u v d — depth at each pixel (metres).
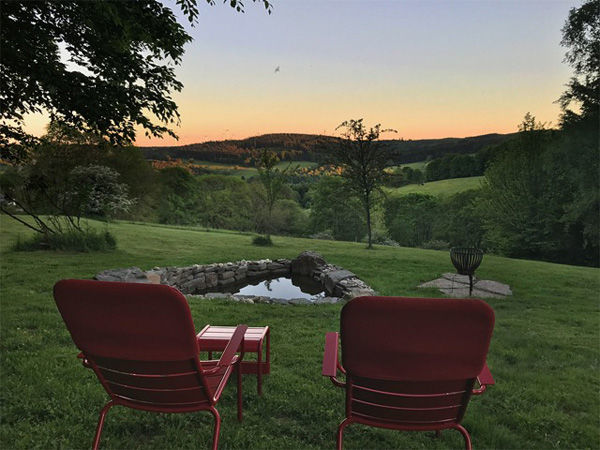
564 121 23.70
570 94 23.22
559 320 6.29
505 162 30.98
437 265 13.06
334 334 2.20
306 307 6.57
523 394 3.27
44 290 6.65
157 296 1.69
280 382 3.29
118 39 6.55
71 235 12.02
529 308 7.21
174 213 45.06
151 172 36.72
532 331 5.46
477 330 1.54
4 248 11.85
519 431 2.71
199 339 3.05
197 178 48.12
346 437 2.54
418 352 1.60
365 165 20.19
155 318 1.73
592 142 22.69
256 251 16.05
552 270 13.05
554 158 25.23
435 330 1.55
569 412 3.05
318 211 42.75
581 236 27.86
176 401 2.01
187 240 18.64
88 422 2.59
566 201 28.02
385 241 35.19
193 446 2.35
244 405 2.91
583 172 23.59
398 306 1.52
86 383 3.14
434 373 1.64
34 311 5.24
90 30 6.47
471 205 40.50
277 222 40.28
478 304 1.50
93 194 13.20
